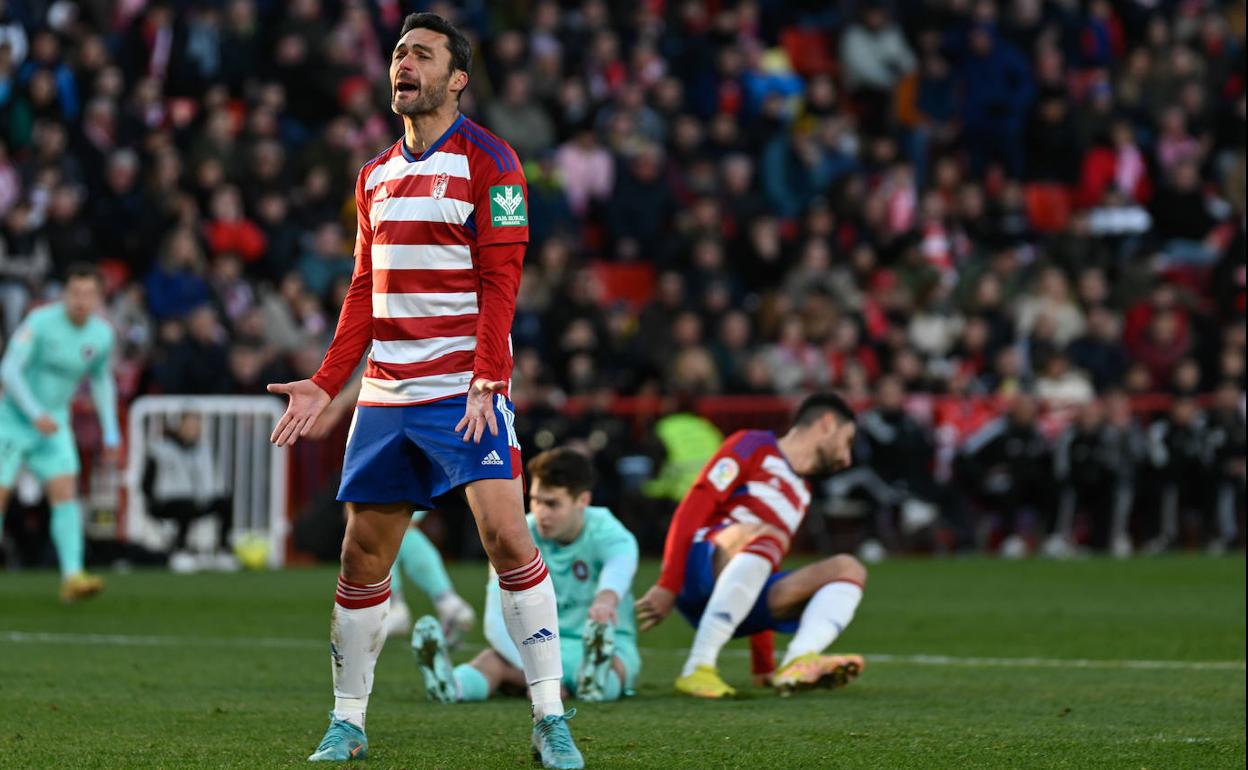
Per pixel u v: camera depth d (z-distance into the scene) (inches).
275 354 2170.3
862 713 858.8
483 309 653.9
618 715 842.2
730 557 968.3
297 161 2465.6
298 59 2573.8
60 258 2188.7
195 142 2410.2
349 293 684.7
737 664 1163.3
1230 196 3088.1
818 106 2999.5
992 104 3046.3
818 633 949.2
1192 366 2511.1
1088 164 3048.7
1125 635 1376.7
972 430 2411.4
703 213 2642.7
